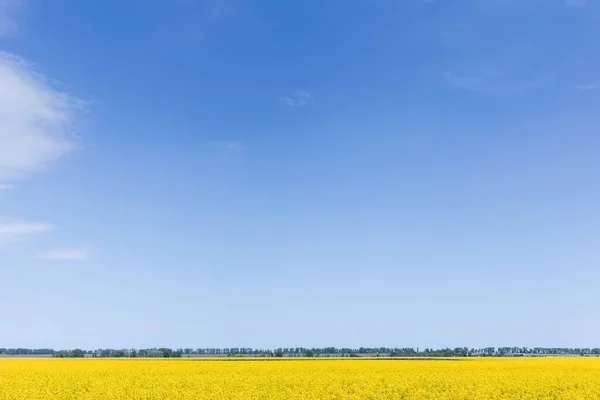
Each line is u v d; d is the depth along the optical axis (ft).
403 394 88.63
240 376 115.03
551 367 144.46
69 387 96.94
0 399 83.46
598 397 85.20
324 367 144.46
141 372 127.85
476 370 132.05
